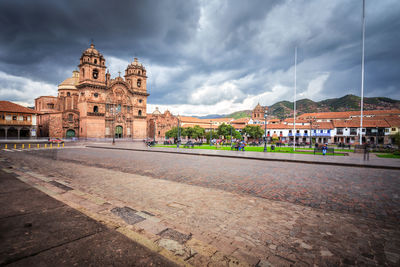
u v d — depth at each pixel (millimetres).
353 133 57188
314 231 3994
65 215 3867
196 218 4535
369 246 3438
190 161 15250
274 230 4004
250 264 2785
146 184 7746
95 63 63500
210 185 7754
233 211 5008
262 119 100375
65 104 68562
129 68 75438
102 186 7402
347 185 7863
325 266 2850
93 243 2895
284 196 6383
